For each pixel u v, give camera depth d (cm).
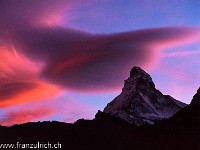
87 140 6869
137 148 6550
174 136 7469
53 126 7769
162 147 6581
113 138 7388
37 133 6975
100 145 6681
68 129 7625
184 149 6325
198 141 6756
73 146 6378
